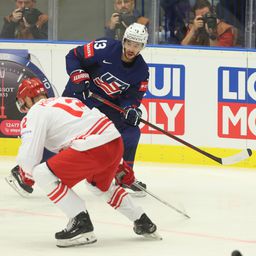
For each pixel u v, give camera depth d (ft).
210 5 84.38
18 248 43.47
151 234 46.14
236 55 79.36
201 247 44.73
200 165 79.77
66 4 85.61
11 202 58.75
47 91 81.20
